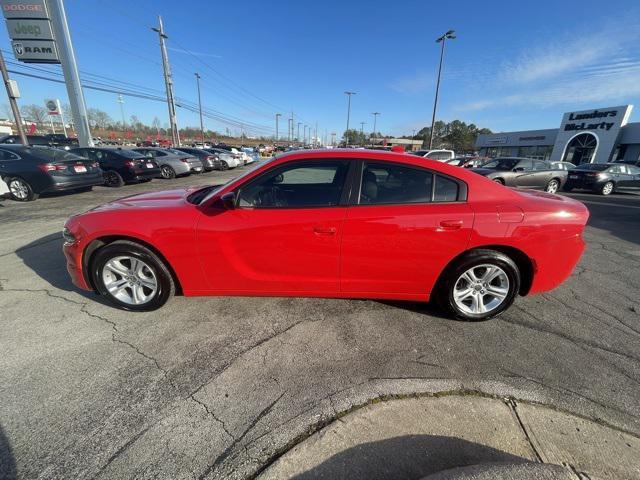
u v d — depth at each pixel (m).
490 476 1.40
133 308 2.87
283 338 2.56
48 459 1.58
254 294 2.80
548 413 1.89
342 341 2.54
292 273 2.69
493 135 39.38
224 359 2.31
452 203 2.59
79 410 1.86
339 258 2.60
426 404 1.93
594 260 4.60
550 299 3.32
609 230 6.61
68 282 3.45
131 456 1.60
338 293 2.78
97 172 9.14
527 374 2.21
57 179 8.02
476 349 2.47
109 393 1.99
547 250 2.64
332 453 1.61
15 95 12.39
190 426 1.77
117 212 2.69
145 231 2.60
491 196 2.65
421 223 2.51
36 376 2.11
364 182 2.60
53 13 13.39
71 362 2.25
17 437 1.69
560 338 2.64
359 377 2.15
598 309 3.13
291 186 3.05
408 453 1.61
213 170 21.00
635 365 2.34
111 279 2.84
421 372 2.20
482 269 2.74
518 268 2.78
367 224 2.51
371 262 2.61
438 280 2.75
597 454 1.64
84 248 2.74
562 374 2.22
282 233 2.54
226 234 2.56
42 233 5.21
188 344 2.46
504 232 2.55
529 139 34.31
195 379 2.12
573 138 27.14
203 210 2.64
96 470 1.53
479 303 2.79
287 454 1.61
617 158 25.70
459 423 1.80
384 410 1.88
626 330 2.78
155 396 1.97
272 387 2.05
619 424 1.83
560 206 2.69
